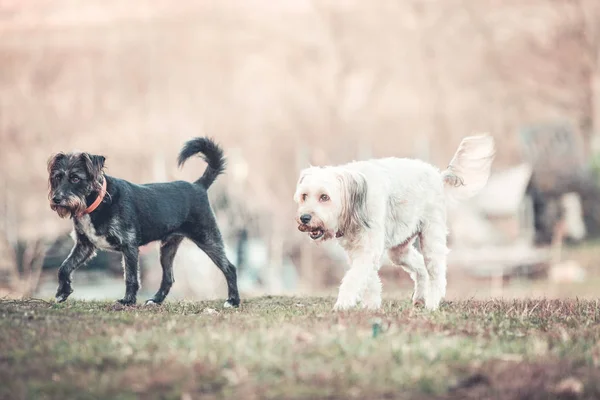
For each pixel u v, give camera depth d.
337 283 38.75
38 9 65.00
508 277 36.84
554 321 8.42
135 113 59.97
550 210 45.69
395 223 9.62
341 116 57.59
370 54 60.31
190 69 65.12
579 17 55.25
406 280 32.78
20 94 54.16
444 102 60.62
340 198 9.00
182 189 10.02
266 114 59.97
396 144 59.66
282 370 5.89
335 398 5.41
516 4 60.31
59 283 9.51
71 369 5.97
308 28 62.50
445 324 7.73
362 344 6.50
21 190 40.91
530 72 58.41
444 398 5.45
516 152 61.22
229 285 10.30
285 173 55.28
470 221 43.41
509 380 5.78
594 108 55.66
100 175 9.17
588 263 38.06
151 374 5.80
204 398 5.41
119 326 7.38
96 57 62.84
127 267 9.34
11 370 5.97
